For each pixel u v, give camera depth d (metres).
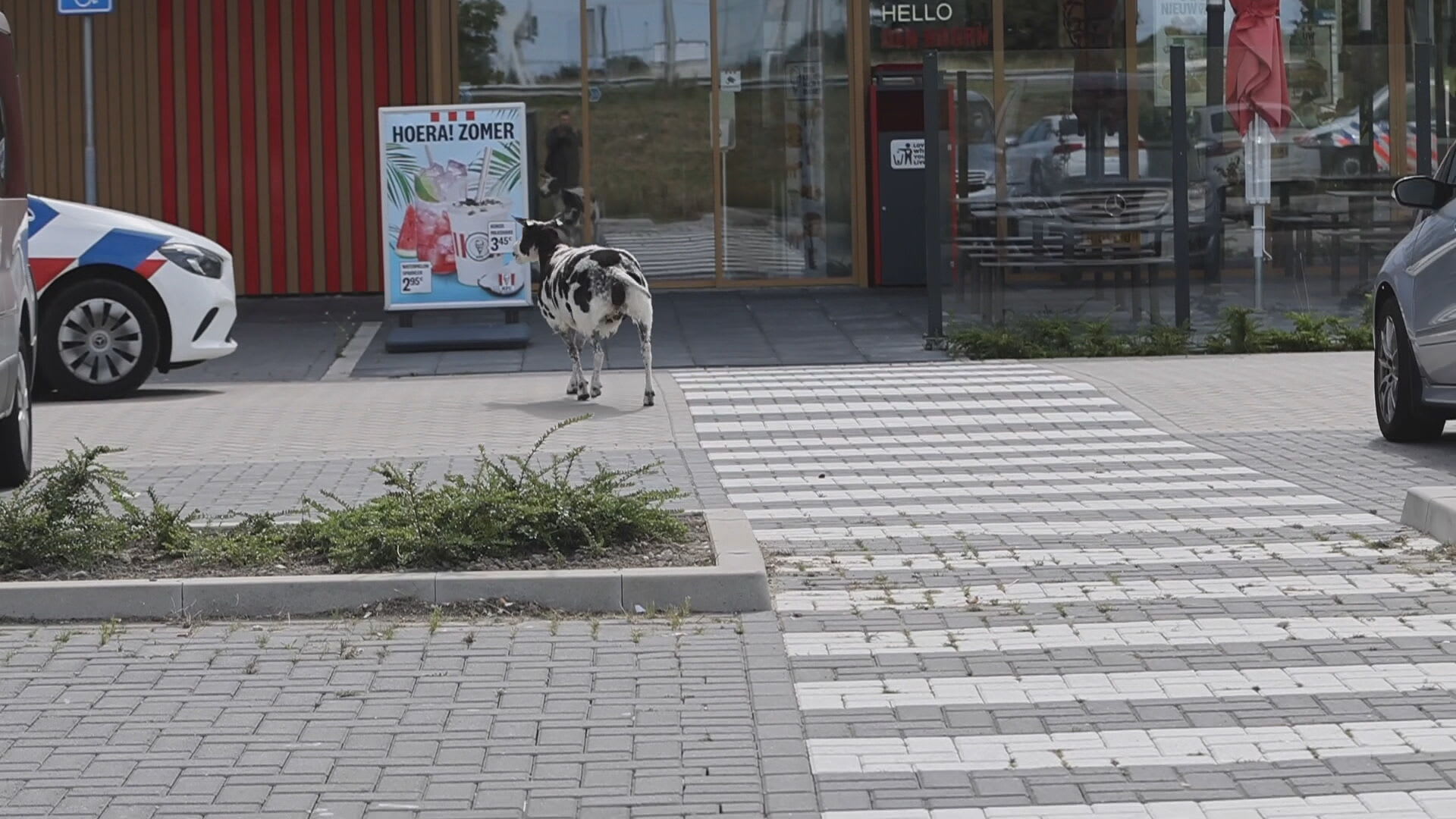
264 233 23.77
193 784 5.36
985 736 5.78
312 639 7.15
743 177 23.16
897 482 10.96
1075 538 9.02
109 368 15.71
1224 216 18.77
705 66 23.02
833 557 8.63
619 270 14.41
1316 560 8.38
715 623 7.37
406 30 23.77
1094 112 18.45
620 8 22.88
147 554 8.39
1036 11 22.94
